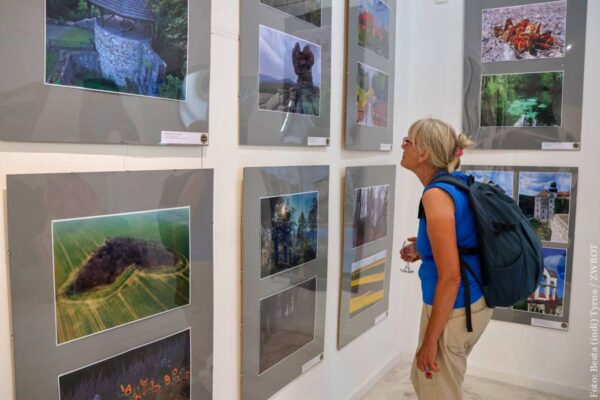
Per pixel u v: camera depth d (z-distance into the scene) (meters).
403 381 2.91
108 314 1.22
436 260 1.60
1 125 0.98
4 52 0.97
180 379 1.45
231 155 1.60
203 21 1.43
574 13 2.67
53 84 1.06
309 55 1.98
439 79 3.04
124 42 1.20
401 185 3.09
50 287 1.09
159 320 1.36
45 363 1.09
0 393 1.02
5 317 1.02
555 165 2.79
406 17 3.01
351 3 2.29
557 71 2.73
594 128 2.68
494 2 2.85
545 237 2.83
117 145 1.22
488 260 1.59
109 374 1.23
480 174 2.97
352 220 2.44
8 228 1.00
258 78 1.69
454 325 1.66
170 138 1.35
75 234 1.13
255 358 1.78
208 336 1.54
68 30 1.08
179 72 1.36
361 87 2.44
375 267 2.75
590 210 2.72
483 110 2.93
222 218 1.59
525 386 2.92
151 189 1.31
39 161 1.06
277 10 1.77
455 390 1.70
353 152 2.45
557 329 2.83
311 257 2.09
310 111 2.02
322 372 2.29
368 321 2.71
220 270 1.59
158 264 1.34
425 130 1.76
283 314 1.93
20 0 0.99
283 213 1.88
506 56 2.85
